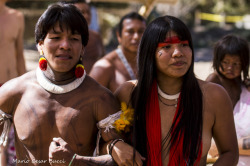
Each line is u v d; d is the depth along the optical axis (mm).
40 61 1954
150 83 2006
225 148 2057
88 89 2008
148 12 4320
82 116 1961
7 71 3893
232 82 2752
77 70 1974
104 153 2023
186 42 1942
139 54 2043
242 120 2498
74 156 1901
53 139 1933
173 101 2029
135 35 3328
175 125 1972
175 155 1952
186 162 1932
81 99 1977
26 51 10555
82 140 1980
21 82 2033
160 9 20484
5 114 2033
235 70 2648
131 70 3352
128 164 1923
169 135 1979
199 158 1957
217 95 2010
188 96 1982
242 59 2629
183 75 2021
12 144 3510
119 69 3357
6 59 3881
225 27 20469
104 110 1992
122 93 2176
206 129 2006
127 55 3387
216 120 2025
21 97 2006
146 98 2033
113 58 3402
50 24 1880
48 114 1949
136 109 2020
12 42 3969
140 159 1946
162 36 1925
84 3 4156
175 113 1995
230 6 21984
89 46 4203
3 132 2057
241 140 2422
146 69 2006
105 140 2020
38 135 1948
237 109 2588
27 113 1964
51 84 1973
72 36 1924
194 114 1965
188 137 1946
